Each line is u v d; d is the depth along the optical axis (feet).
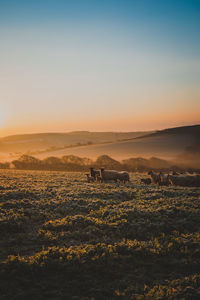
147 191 74.49
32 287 28.32
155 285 29.71
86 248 36.37
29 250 36.09
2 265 31.01
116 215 50.11
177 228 44.96
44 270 31.01
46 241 38.65
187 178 88.43
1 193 60.85
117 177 98.37
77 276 30.50
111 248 36.24
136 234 42.55
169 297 27.32
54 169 276.62
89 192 70.08
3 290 27.25
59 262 32.22
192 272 32.40
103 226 44.75
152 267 33.35
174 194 70.64
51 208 53.78
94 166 292.20
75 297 27.07
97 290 28.30
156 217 49.24
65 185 83.15
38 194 64.59
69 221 46.50
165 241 39.19
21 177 105.91
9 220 44.04
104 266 32.37
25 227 43.52
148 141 515.09
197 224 47.01
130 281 30.35
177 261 34.50
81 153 472.03
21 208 51.52
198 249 36.52
